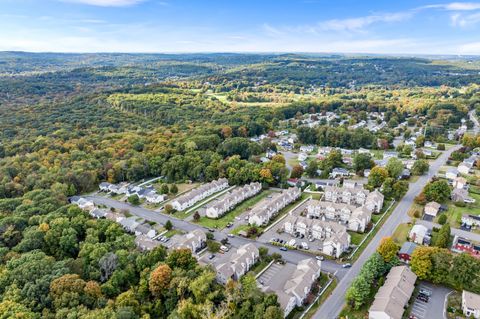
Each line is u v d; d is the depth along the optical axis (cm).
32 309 8400
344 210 13675
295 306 8981
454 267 9212
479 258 9981
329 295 9400
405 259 10581
